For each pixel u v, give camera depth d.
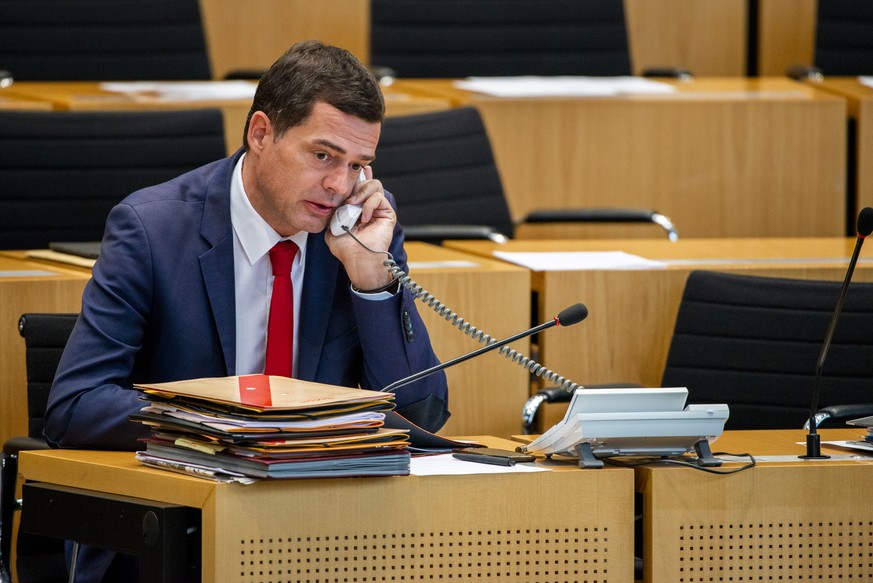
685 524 6.52
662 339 10.50
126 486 6.25
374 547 6.12
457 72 15.82
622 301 10.45
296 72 7.02
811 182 14.48
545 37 16.02
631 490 6.44
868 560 6.74
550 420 10.38
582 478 6.38
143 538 6.00
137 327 7.23
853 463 6.74
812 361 9.77
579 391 6.45
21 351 9.49
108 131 12.29
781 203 14.48
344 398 6.08
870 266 10.62
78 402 6.88
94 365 7.03
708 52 18.92
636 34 18.81
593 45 16.09
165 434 6.28
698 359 9.88
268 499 5.93
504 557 6.30
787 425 9.78
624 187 14.34
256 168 7.29
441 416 7.57
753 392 9.79
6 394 9.48
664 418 6.45
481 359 10.24
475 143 13.23
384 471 6.11
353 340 7.64
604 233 14.37
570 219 13.13
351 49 18.47
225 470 5.96
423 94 14.41
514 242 12.18
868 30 16.78
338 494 6.05
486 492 6.27
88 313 7.18
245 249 7.44
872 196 14.62
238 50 18.14
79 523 6.30
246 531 5.90
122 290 7.20
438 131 13.10
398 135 12.92
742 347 9.84
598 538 6.41
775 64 18.86
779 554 6.64
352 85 6.98
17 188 12.04
